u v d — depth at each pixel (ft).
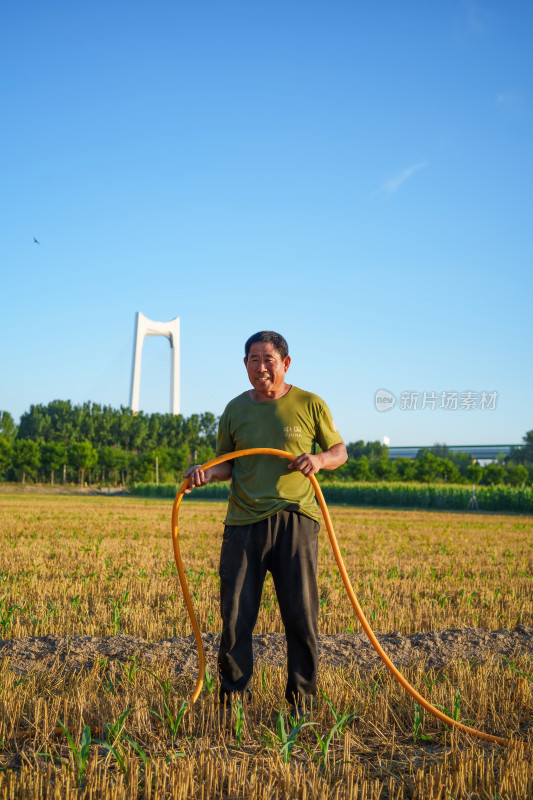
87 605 22.02
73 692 12.04
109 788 8.43
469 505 113.09
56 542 43.80
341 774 9.33
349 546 44.60
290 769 9.17
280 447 10.87
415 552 41.86
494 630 18.43
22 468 256.93
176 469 275.80
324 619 19.83
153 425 348.38
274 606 20.98
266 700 11.80
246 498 10.79
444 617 21.38
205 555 37.27
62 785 8.50
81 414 354.95
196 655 14.87
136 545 42.50
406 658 15.26
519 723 11.41
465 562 36.94
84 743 9.03
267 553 10.71
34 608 20.97
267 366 10.96
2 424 304.71
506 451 264.93
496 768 9.46
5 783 8.53
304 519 10.73
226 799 8.50
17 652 14.93
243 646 10.91
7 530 53.57
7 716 10.89
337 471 219.41
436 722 11.35
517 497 107.24
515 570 34.09
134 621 19.26
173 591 24.68
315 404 11.18
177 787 8.41
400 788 8.64
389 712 11.62
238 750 9.95
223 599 10.85
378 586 27.27
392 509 109.50
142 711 11.00
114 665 13.87
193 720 10.83
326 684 12.41
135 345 350.02
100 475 296.51
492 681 13.03
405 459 224.74
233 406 11.37
